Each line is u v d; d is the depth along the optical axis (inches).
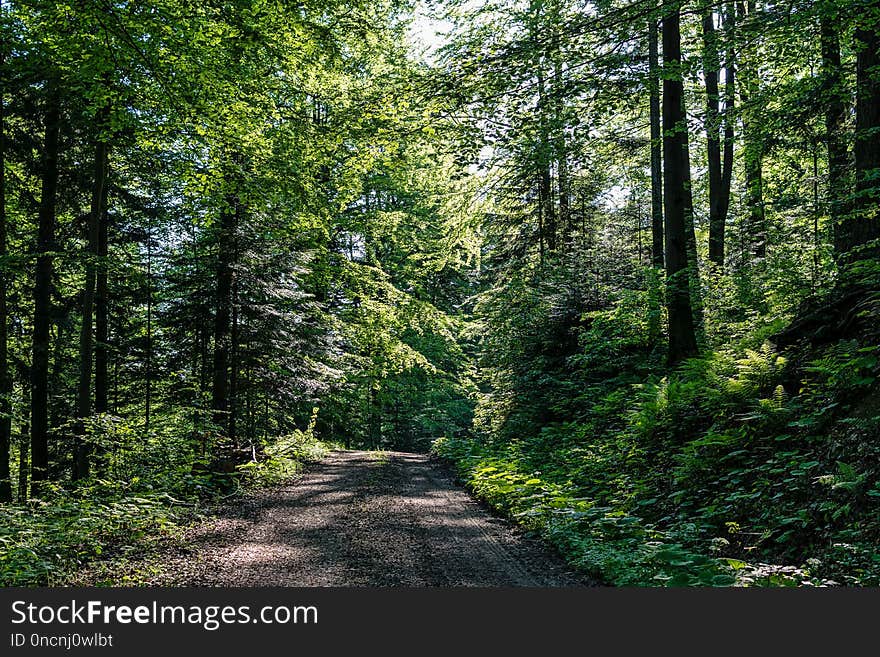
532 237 989.2
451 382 1380.4
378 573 283.9
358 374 1016.9
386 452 1103.6
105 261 487.8
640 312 636.1
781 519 287.4
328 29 482.3
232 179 498.6
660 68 438.9
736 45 435.2
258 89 484.7
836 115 475.2
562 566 297.4
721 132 622.2
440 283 1355.8
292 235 644.7
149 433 529.3
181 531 371.2
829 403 336.2
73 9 362.0
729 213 753.6
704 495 359.9
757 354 407.2
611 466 474.3
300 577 278.2
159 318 701.3
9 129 512.7
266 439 839.7
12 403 489.7
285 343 698.8
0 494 494.9
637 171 923.4
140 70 410.6
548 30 405.4
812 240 524.7
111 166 605.9
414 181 941.8
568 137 451.2
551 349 775.7
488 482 534.9
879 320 359.3
